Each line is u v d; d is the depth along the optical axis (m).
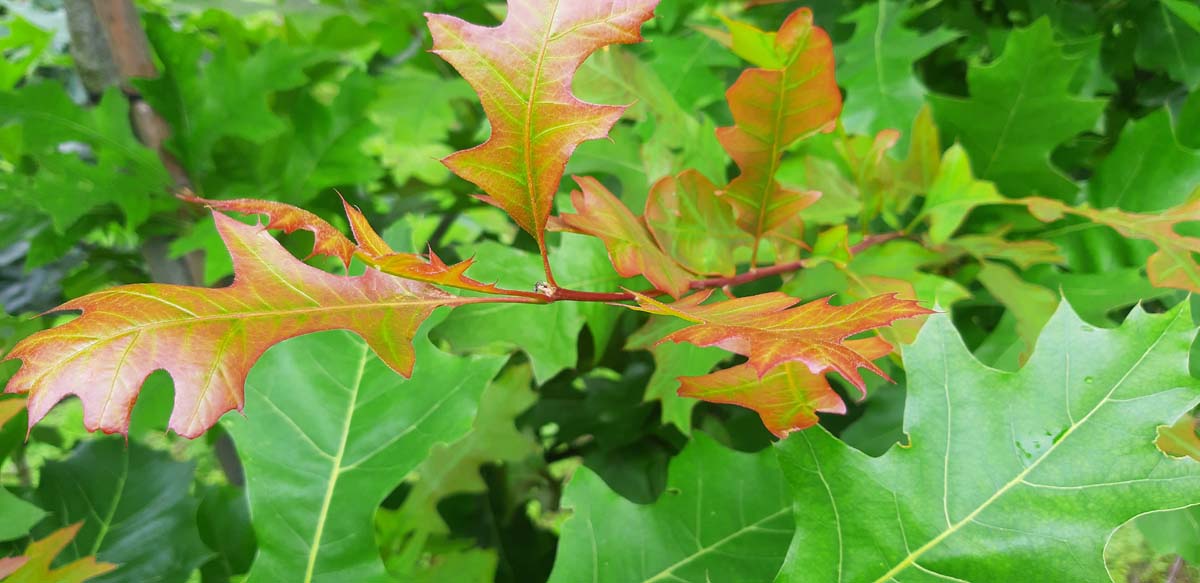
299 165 0.48
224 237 0.20
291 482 0.29
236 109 0.46
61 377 0.18
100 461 0.36
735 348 0.19
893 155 0.40
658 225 0.29
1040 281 0.38
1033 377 0.24
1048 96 0.37
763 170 0.29
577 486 0.28
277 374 0.30
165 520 0.35
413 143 0.48
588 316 0.35
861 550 0.24
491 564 0.36
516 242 0.52
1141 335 0.23
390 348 0.21
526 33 0.21
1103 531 0.22
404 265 0.20
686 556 0.28
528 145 0.21
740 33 0.26
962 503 0.23
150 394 0.41
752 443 0.49
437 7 0.55
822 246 0.31
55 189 0.43
